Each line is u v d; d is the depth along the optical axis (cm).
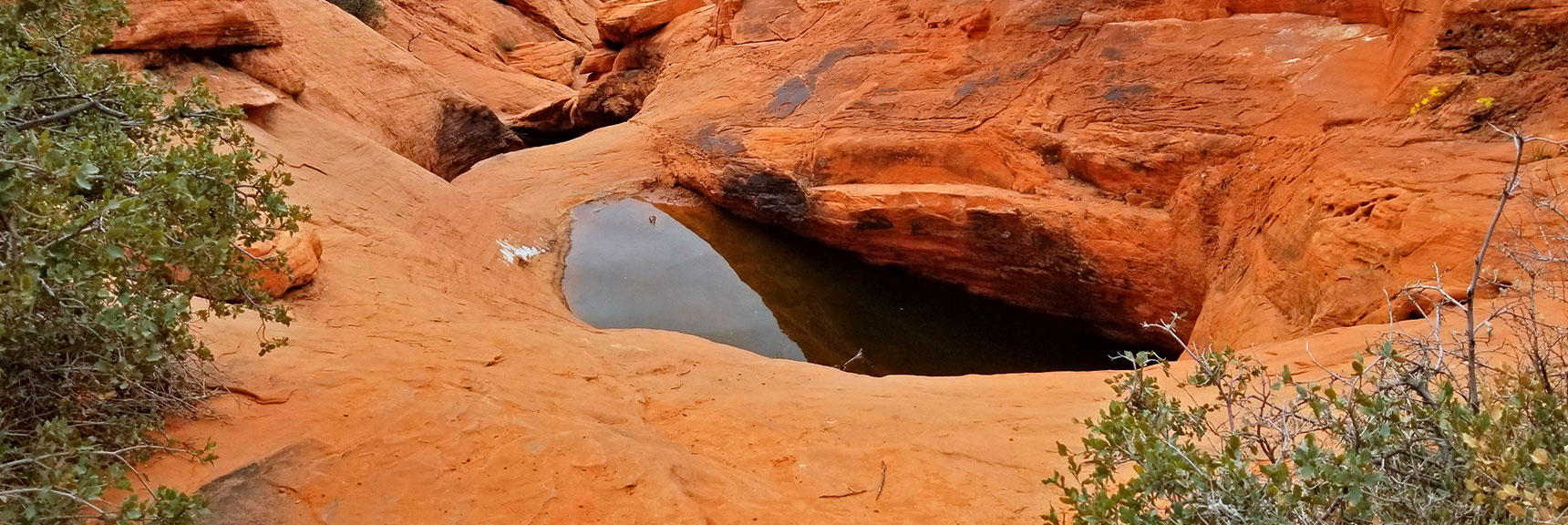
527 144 2708
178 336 454
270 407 504
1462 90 882
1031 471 483
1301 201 892
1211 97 1109
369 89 1836
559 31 4009
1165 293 1083
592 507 435
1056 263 1178
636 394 617
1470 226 693
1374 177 815
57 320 385
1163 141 1104
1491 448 248
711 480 475
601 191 1588
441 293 926
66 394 411
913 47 1522
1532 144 784
